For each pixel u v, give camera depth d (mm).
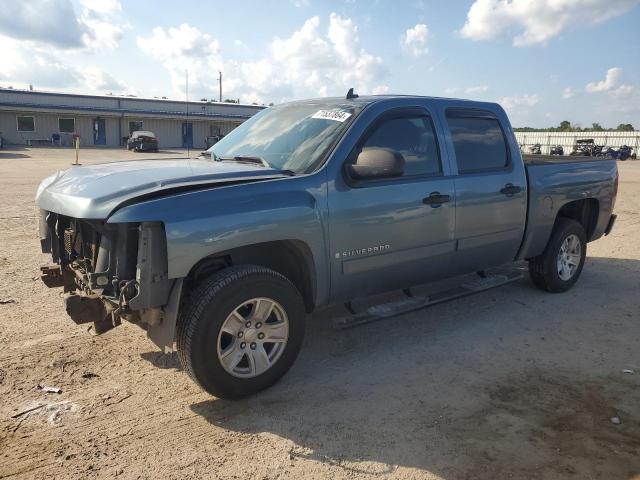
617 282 6535
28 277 6082
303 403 3582
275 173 3793
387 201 4105
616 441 3186
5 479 2756
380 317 4273
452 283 5695
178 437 3170
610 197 6504
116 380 3834
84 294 3811
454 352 4438
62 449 3023
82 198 3352
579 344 4641
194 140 51062
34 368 3955
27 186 14797
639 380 3975
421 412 3484
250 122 5062
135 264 3340
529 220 5367
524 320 5188
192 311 3295
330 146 3967
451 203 4551
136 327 4777
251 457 2992
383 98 4402
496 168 5039
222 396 3492
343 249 3930
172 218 3148
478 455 3031
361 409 3514
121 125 47750
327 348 4480
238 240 3361
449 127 4699
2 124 43438
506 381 3934
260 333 3574
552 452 3068
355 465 2934
